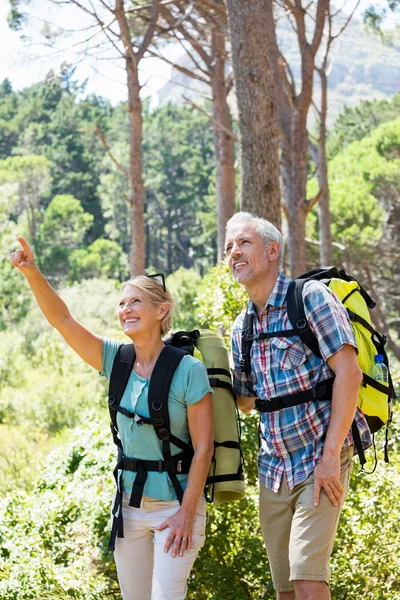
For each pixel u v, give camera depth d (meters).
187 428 3.03
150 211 63.53
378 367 3.04
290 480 2.95
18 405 12.57
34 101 62.50
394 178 24.41
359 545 4.41
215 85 13.26
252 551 4.18
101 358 3.20
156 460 2.99
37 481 5.61
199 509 3.06
